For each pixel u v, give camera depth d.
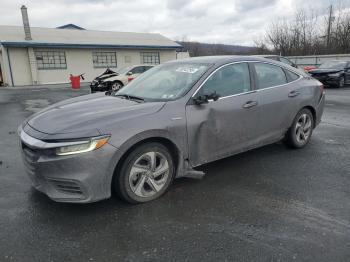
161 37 33.31
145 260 2.55
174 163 3.72
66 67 25.16
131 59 28.34
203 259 2.56
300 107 5.05
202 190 3.79
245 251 2.65
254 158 4.88
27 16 23.27
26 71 23.61
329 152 5.19
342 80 17.08
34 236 2.87
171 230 2.96
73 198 3.09
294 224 3.05
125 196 3.34
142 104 3.62
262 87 4.53
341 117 8.36
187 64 4.41
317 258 2.55
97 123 3.15
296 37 40.00
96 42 26.47
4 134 6.91
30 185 3.97
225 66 4.20
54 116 3.47
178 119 3.57
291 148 5.32
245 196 3.64
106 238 2.84
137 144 3.33
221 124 3.98
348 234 2.88
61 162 2.97
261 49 42.34
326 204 3.45
